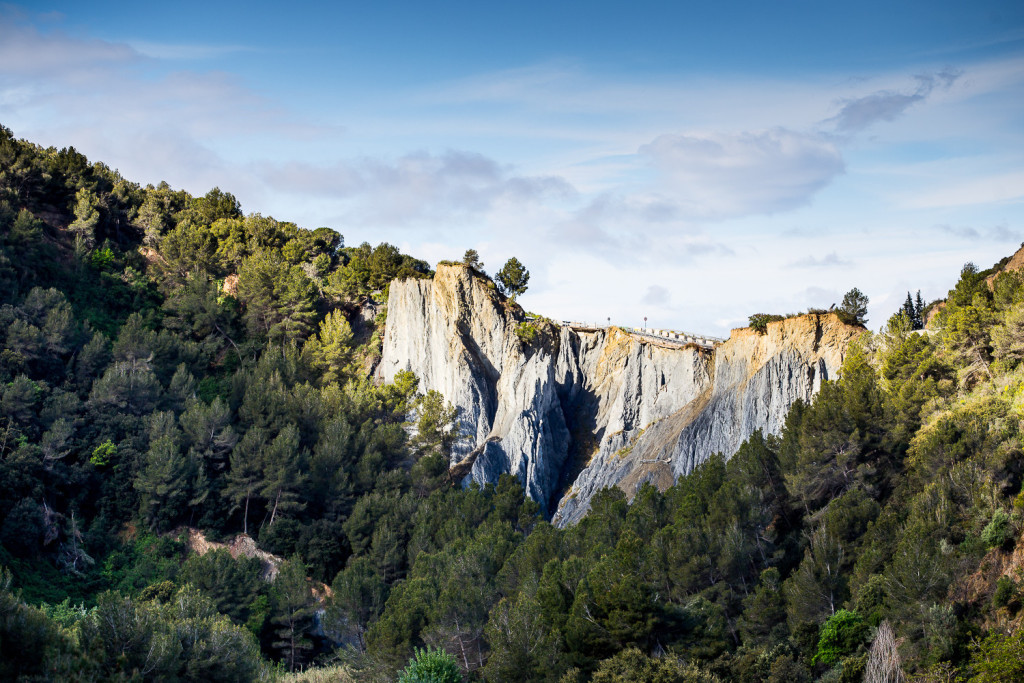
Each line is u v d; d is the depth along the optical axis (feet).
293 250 508.53
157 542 308.81
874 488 234.99
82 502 312.71
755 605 192.85
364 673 224.53
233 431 343.87
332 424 364.17
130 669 168.14
